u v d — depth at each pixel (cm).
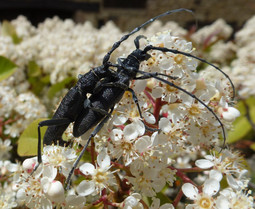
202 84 12
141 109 12
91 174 11
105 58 12
